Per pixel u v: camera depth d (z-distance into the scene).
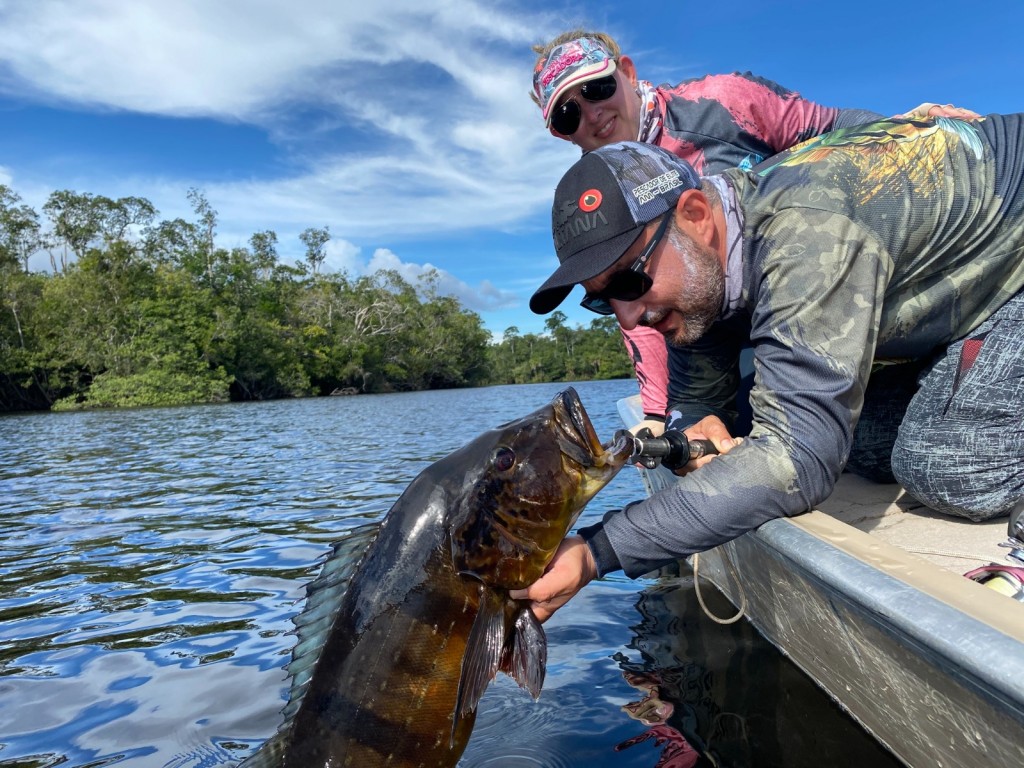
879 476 1.31
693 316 0.96
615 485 2.98
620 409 2.17
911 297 0.98
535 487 0.83
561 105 1.72
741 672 1.13
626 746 0.95
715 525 0.83
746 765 0.87
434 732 0.80
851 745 0.89
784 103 1.61
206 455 5.29
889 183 0.92
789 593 1.01
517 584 0.83
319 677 0.80
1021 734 0.60
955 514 1.07
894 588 0.71
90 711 1.16
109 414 13.56
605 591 1.63
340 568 0.85
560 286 0.92
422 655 0.80
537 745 0.96
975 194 0.94
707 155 1.61
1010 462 1.00
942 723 0.72
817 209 0.88
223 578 1.93
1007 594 0.78
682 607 1.47
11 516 3.00
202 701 1.18
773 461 0.83
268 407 14.70
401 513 0.85
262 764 0.78
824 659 0.99
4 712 1.18
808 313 0.84
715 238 0.93
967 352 1.03
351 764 0.77
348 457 4.82
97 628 1.58
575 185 0.93
